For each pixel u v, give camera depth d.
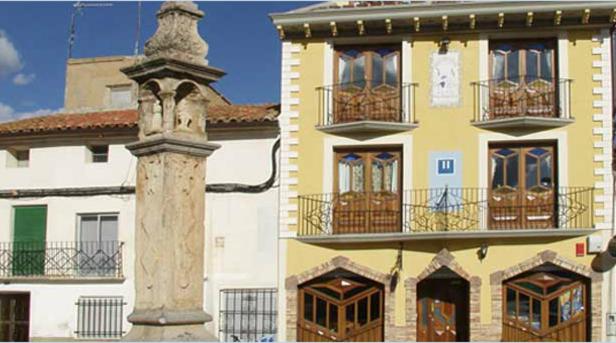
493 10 27.25
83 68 35.69
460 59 27.92
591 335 26.33
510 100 27.70
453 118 27.75
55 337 28.80
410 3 28.95
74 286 28.91
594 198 26.91
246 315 27.95
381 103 28.19
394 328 27.20
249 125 28.34
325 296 27.88
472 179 27.47
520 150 27.52
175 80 12.92
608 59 27.41
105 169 29.23
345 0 29.02
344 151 28.28
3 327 29.59
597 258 26.55
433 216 27.38
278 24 28.41
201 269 13.02
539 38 27.88
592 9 27.02
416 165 27.70
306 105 28.42
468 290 27.28
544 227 27.03
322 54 28.53
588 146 27.16
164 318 12.37
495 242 27.06
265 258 28.06
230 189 28.45
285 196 28.11
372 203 27.83
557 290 26.89
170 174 12.76
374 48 28.55
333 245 27.78
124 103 35.00
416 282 27.28
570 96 27.41
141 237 12.85
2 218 30.03
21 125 30.44
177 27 13.07
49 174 29.80
